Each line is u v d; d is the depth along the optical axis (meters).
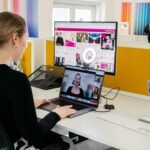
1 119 1.17
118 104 1.73
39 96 1.85
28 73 2.43
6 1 3.45
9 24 1.19
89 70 1.69
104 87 2.09
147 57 1.82
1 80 1.15
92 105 1.62
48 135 1.46
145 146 1.12
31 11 3.51
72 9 5.38
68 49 2.05
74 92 1.72
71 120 1.41
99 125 1.35
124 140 1.18
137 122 1.38
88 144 2.40
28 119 1.18
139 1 5.58
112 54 1.77
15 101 1.16
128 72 1.94
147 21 5.54
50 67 2.28
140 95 1.89
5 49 1.21
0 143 1.13
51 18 3.67
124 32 4.30
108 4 5.63
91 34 1.87
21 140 1.28
